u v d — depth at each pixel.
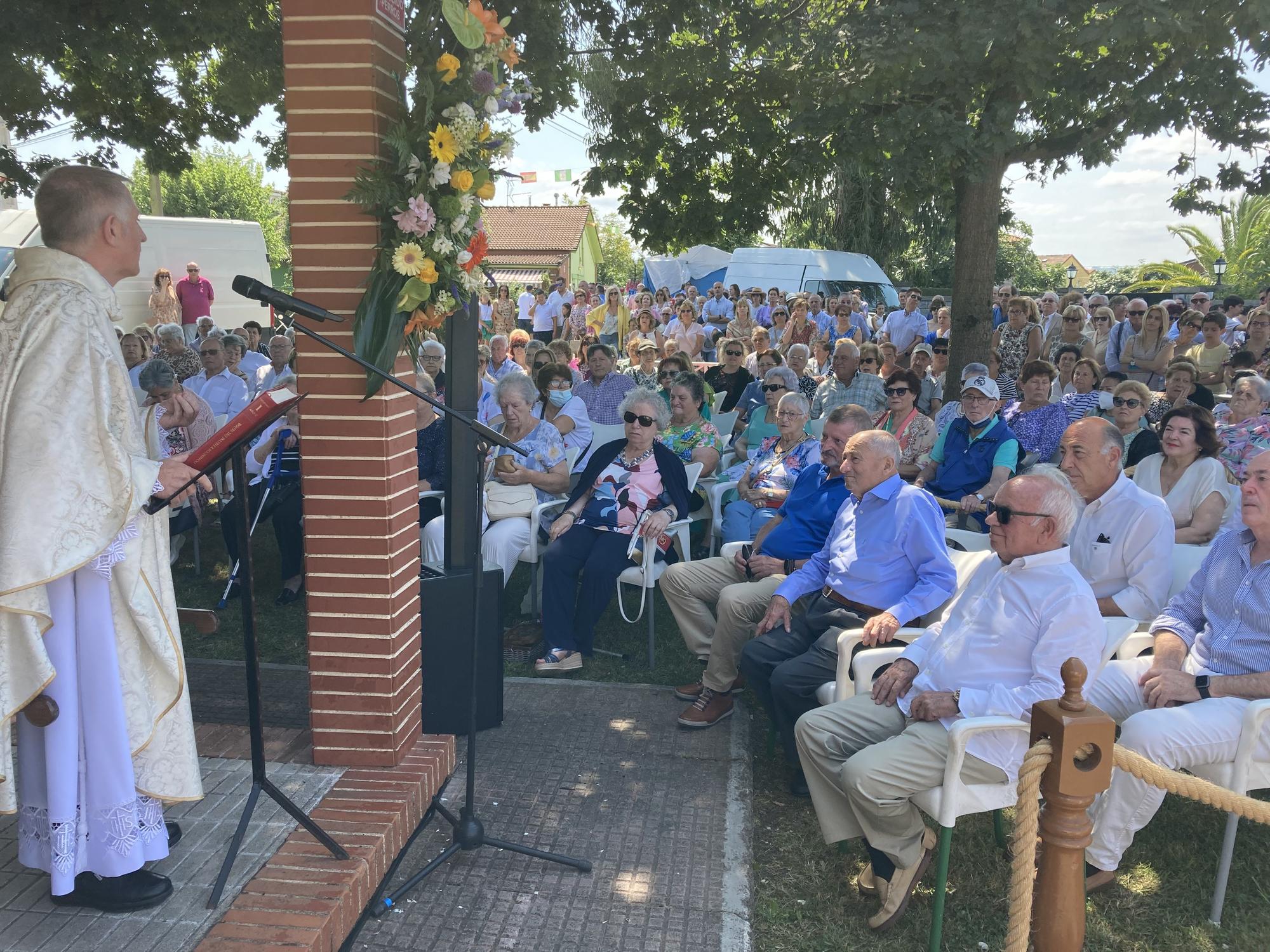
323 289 3.02
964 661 3.02
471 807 3.09
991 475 5.82
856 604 3.78
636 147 6.63
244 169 38.88
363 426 3.04
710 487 6.10
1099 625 2.87
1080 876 2.23
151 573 2.37
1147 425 7.02
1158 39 5.63
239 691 4.24
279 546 5.81
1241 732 2.89
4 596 2.10
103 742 2.32
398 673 3.21
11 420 2.14
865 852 3.32
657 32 5.65
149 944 2.30
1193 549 4.00
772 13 5.73
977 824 3.52
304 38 2.91
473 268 3.13
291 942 2.31
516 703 4.37
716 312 18.14
